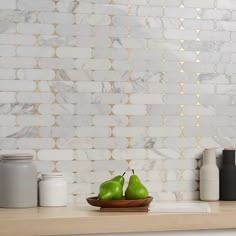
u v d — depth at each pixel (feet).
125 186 9.19
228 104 9.55
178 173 9.35
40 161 8.98
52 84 9.05
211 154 9.23
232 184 9.21
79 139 9.09
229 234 7.90
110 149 9.18
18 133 8.94
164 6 9.39
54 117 9.04
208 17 9.53
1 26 8.93
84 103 9.12
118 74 9.23
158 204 8.49
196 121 9.45
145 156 9.27
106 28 9.21
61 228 7.45
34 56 9.01
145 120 9.29
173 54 9.40
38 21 9.04
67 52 9.10
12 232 7.35
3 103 8.91
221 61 9.56
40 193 8.67
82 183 9.09
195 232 7.81
